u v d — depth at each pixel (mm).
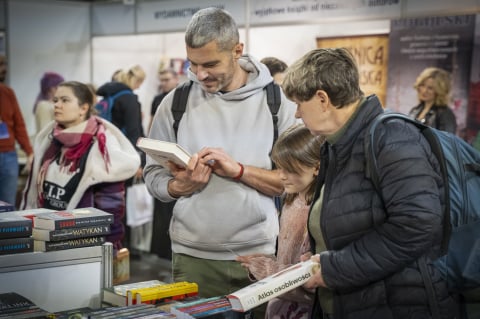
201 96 2258
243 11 4547
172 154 2010
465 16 3613
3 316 1603
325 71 1568
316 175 1918
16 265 1823
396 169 1492
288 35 4340
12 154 5305
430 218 1468
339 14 4094
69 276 1917
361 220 1577
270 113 2213
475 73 3609
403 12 3840
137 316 1597
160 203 5062
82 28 5836
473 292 1659
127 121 4906
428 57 3771
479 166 1652
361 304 1621
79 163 2840
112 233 2869
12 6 5668
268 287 1563
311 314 1831
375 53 3984
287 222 2031
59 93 2932
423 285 1562
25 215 2029
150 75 5355
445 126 3746
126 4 5371
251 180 2137
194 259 2275
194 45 1997
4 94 5230
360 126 1603
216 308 1647
